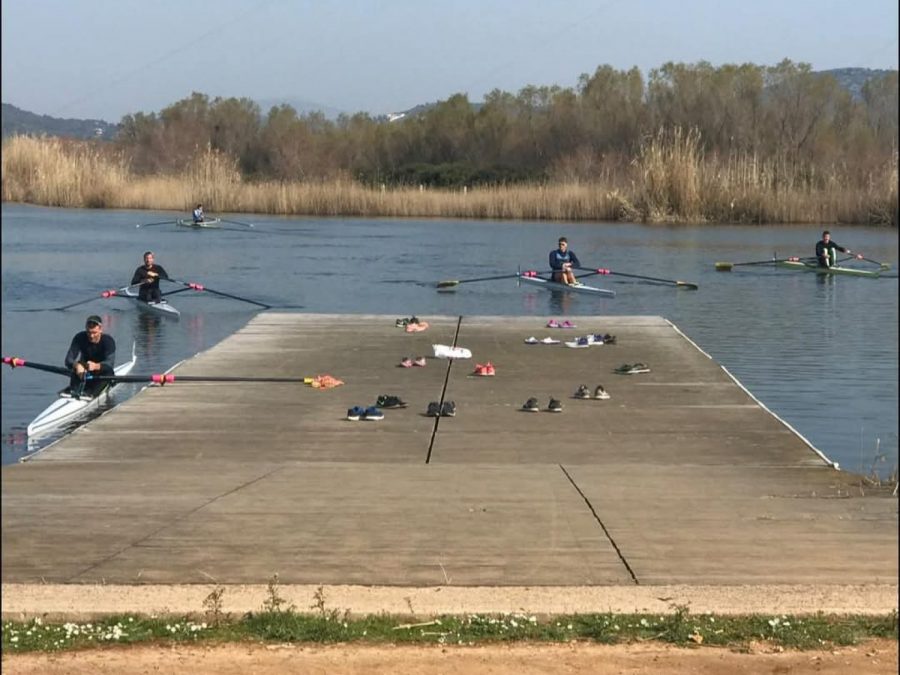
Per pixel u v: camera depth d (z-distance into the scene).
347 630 6.89
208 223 56.69
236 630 6.96
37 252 44.75
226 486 11.02
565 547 8.73
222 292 33.09
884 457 14.41
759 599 7.48
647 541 8.91
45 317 28.59
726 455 12.95
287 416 15.11
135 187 68.88
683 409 15.59
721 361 22.59
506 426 14.50
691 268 40.25
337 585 7.79
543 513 9.81
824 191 57.75
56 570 8.13
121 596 7.50
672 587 7.74
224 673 6.32
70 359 17.17
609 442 13.63
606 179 64.62
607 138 83.94
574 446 13.42
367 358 19.61
